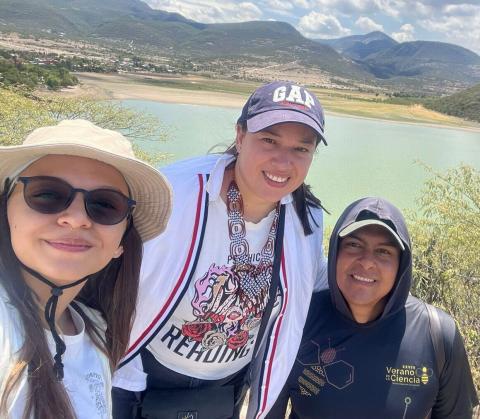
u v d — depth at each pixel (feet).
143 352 2.90
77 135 1.79
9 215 1.78
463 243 7.54
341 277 2.86
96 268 1.91
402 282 2.79
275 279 2.86
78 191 1.80
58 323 2.04
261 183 2.63
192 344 2.81
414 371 2.79
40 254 1.77
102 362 2.16
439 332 2.82
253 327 2.91
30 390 1.69
